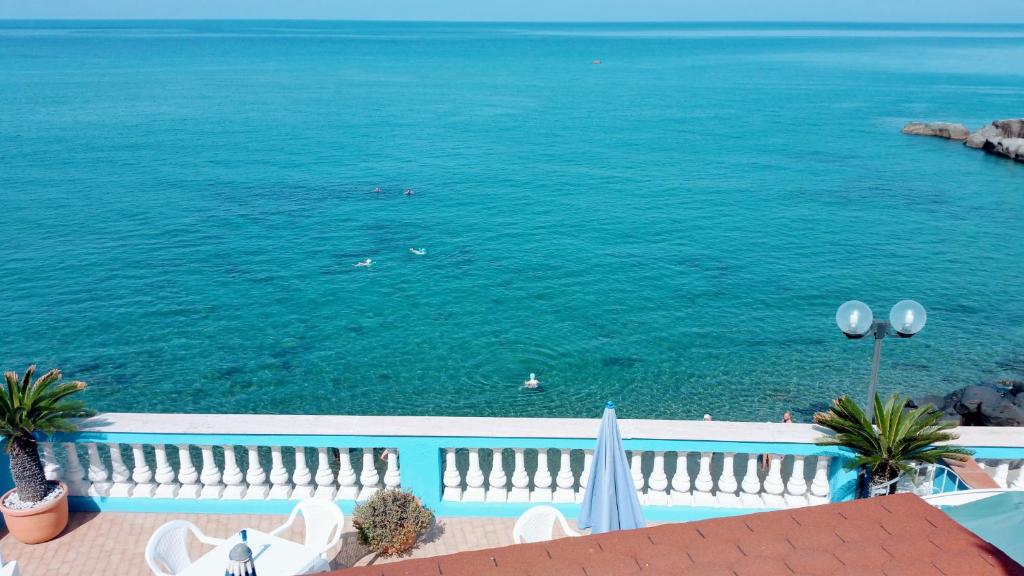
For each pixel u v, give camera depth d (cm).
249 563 709
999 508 673
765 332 3425
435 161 7325
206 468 1016
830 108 11344
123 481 1025
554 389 2883
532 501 1004
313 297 3800
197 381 2917
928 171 6975
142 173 6512
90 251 4447
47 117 9431
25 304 3647
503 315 3600
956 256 4525
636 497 828
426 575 616
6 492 984
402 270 4216
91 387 2856
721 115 10612
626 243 4781
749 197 5984
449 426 985
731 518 687
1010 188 6278
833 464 997
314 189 6106
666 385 2908
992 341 3312
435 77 16250
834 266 4366
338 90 13450
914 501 704
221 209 5434
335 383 2916
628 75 17100
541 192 6116
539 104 11794
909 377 2970
